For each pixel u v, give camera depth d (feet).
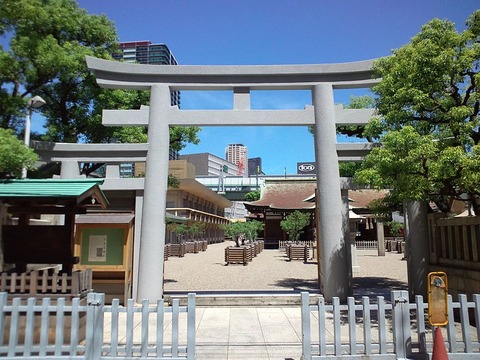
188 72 34.30
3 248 23.21
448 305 18.07
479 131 24.76
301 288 39.60
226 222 231.91
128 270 31.53
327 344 18.13
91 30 44.80
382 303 18.02
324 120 34.12
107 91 46.57
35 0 39.29
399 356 17.52
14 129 34.88
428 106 25.35
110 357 17.19
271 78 34.86
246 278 49.62
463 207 50.16
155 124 33.55
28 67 34.58
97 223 31.60
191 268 63.57
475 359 17.37
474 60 24.11
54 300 20.45
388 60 28.30
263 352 19.74
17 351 17.28
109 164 34.78
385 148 24.58
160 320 17.40
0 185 24.49
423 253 32.96
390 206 35.81
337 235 32.86
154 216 32.32
